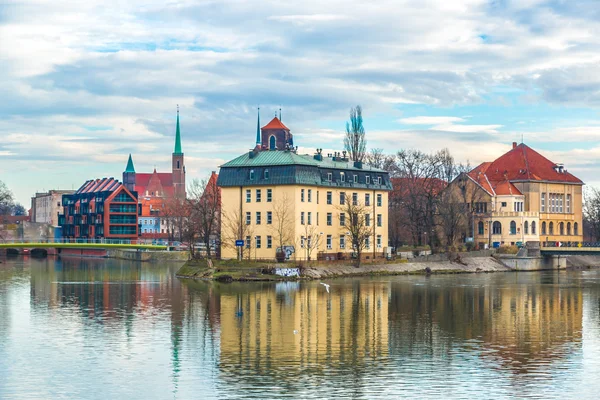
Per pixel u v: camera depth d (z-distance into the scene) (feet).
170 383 223.71
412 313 346.95
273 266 512.22
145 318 326.03
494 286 479.82
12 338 282.15
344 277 533.14
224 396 212.02
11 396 212.02
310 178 547.90
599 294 432.25
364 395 212.64
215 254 591.37
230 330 298.56
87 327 304.30
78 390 217.15
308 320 323.16
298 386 220.84
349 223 563.48
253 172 552.41
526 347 270.87
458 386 221.05
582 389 218.59
